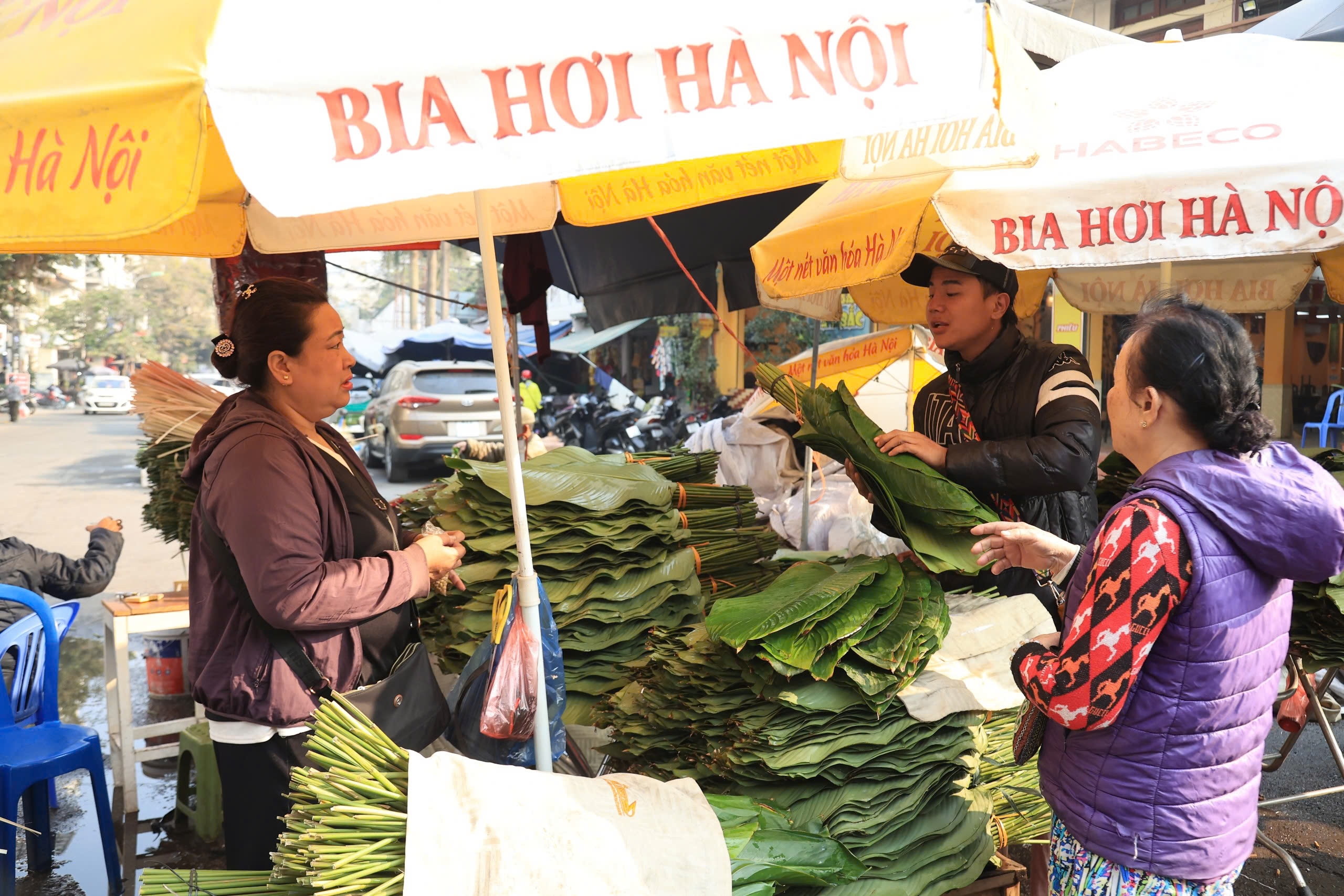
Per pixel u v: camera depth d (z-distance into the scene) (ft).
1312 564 4.82
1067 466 7.82
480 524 8.71
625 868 5.10
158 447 13.76
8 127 3.73
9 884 9.80
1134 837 5.14
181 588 14.23
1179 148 6.99
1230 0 47.14
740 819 5.82
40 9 4.82
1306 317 39.86
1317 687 11.86
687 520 9.78
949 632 7.30
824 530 15.10
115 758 13.26
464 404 49.21
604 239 17.84
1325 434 35.17
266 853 6.64
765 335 50.57
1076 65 8.31
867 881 6.24
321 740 5.36
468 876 4.84
